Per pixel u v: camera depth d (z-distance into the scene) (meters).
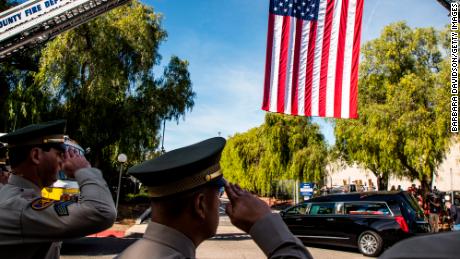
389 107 20.39
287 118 30.12
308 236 12.13
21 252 1.78
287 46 9.16
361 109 22.27
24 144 2.09
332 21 9.16
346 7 9.15
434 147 19.25
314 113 8.91
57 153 2.15
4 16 11.80
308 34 9.17
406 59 21.89
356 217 11.02
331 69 9.02
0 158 2.81
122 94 21.23
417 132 19.44
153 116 22.55
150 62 22.47
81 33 20.09
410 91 19.92
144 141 22.53
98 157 22.48
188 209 1.30
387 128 20.39
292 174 28.86
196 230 1.32
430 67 22.06
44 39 12.44
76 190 9.69
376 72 22.55
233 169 43.22
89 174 1.94
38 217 1.73
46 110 20.33
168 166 1.30
